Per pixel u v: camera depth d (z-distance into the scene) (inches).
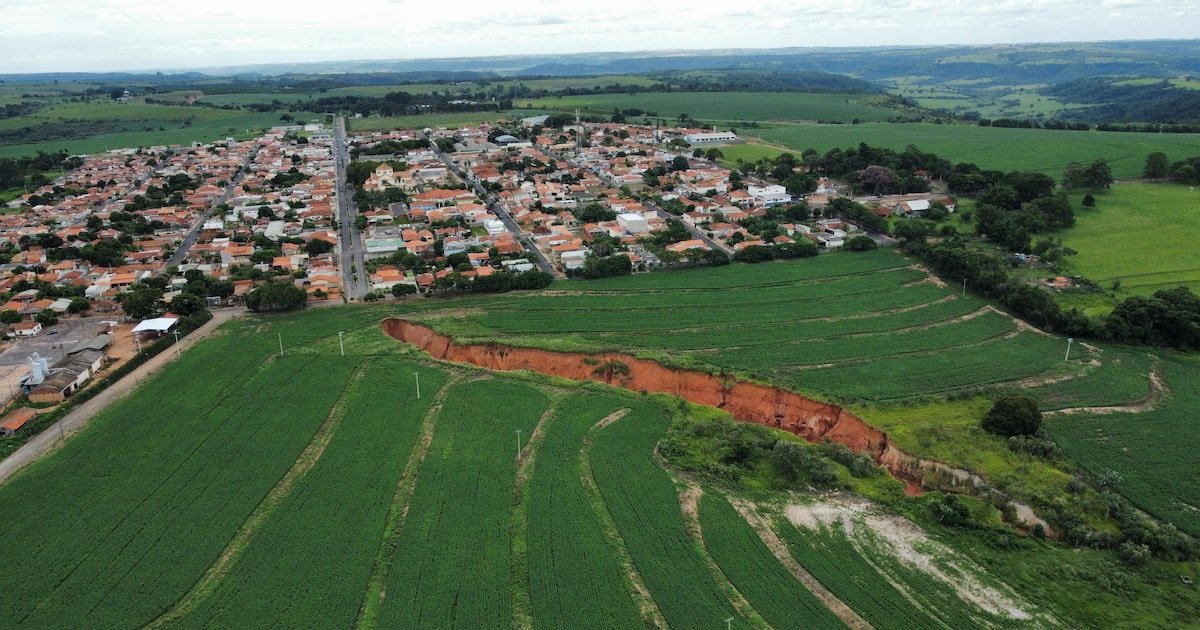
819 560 3403.1
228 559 3368.6
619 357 5502.0
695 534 3580.2
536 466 4111.7
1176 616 3063.5
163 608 3056.1
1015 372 5290.4
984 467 4097.0
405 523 3609.7
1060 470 4089.6
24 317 6363.2
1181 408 4771.2
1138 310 5871.1
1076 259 7854.3
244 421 4554.6
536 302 6722.4
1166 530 3558.1
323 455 4195.4
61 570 3272.6
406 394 4918.8
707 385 5211.6
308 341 5831.7
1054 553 3479.3
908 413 4709.6
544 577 3265.3
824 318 6363.2
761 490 3939.5
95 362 5285.4
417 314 6432.1
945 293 6919.3
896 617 3065.9
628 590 3206.2
